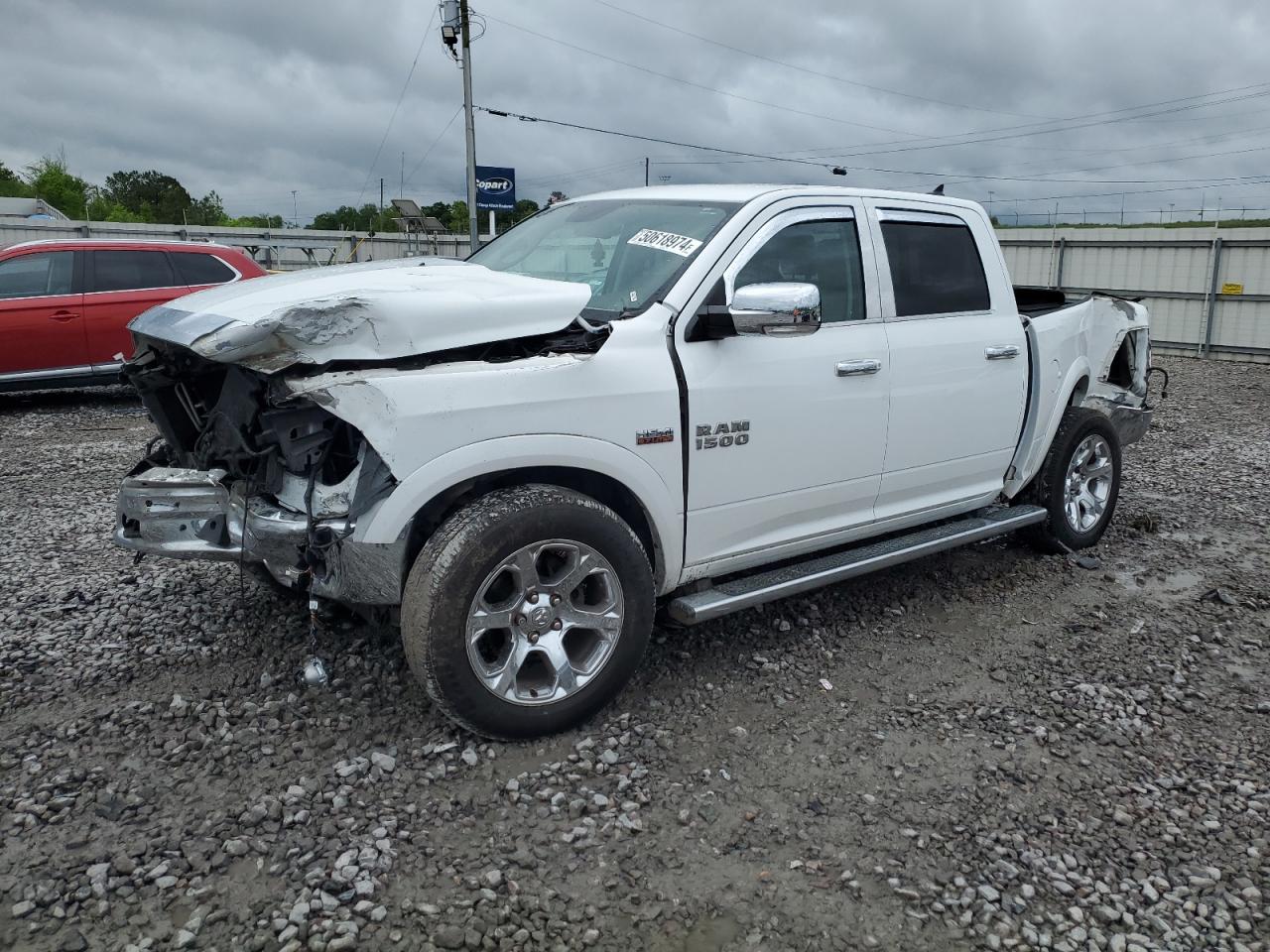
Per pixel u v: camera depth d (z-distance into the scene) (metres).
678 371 3.60
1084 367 5.71
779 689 3.95
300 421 3.23
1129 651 4.49
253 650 4.04
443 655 3.12
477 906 2.62
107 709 3.54
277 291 3.43
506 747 3.37
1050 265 19.75
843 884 2.79
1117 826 3.13
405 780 3.16
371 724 3.49
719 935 2.57
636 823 2.99
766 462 3.90
